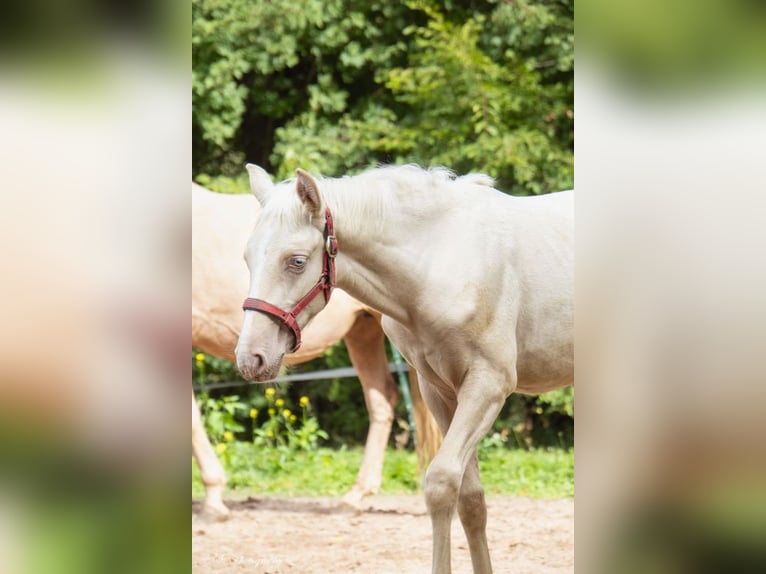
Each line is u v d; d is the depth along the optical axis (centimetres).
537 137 1111
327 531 660
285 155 1155
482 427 376
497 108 1105
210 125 1159
